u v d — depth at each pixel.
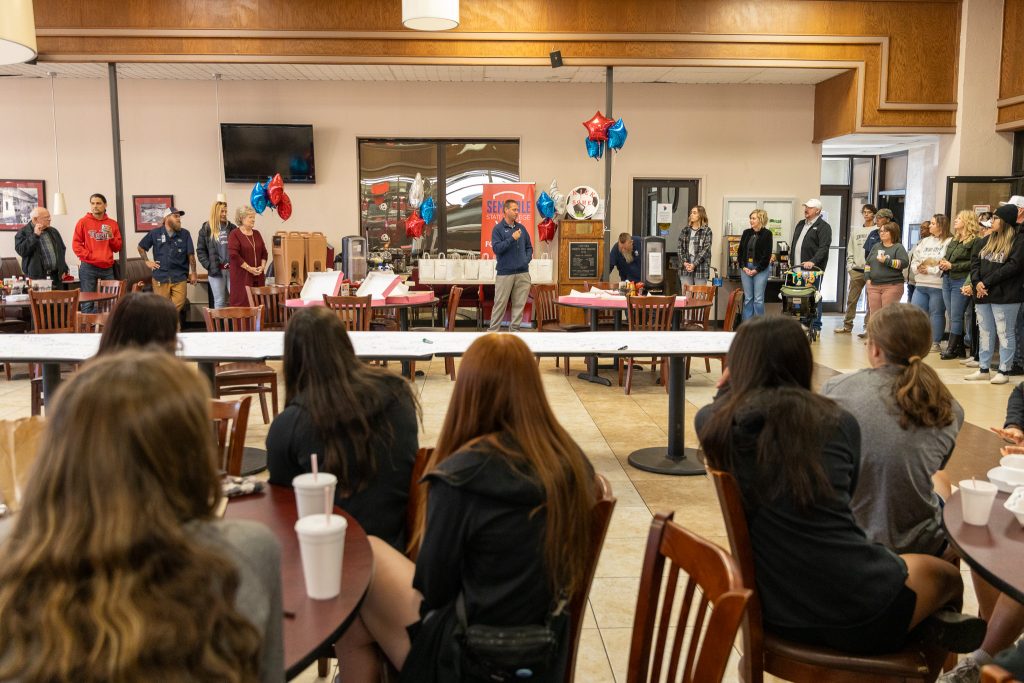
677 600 2.86
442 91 10.56
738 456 1.76
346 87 10.51
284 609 1.36
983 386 6.69
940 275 8.23
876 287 8.64
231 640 0.83
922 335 2.06
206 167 10.53
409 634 1.62
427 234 10.93
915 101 9.27
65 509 0.80
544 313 7.60
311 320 1.99
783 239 10.84
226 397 6.14
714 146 10.70
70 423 0.82
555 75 9.91
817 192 10.79
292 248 8.54
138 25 8.62
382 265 10.43
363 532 1.72
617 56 8.94
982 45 9.11
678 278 10.62
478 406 1.55
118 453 0.81
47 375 4.11
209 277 8.95
